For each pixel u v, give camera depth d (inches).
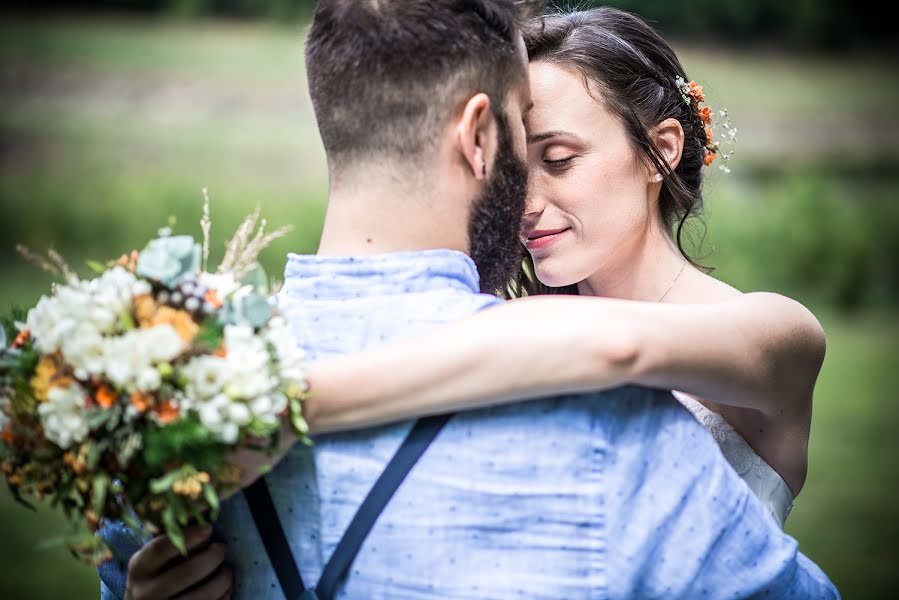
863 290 519.2
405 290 50.4
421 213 50.7
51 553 217.8
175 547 49.8
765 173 710.5
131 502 47.0
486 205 51.5
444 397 48.2
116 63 810.8
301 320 51.1
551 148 70.2
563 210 70.5
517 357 48.1
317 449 49.8
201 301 47.3
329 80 50.7
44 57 805.9
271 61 849.5
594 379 48.4
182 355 46.0
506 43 51.2
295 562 50.1
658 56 75.2
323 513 49.6
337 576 49.2
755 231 516.1
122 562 57.0
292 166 682.8
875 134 791.1
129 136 707.4
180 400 45.6
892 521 233.3
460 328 49.2
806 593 51.9
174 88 783.7
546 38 70.9
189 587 50.3
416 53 49.6
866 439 293.6
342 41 50.4
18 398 47.0
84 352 45.0
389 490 48.7
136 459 46.0
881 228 544.7
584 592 48.1
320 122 51.5
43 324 46.5
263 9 933.2
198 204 560.7
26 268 522.0
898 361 398.6
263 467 47.4
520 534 48.3
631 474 49.0
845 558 213.3
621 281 75.0
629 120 70.5
